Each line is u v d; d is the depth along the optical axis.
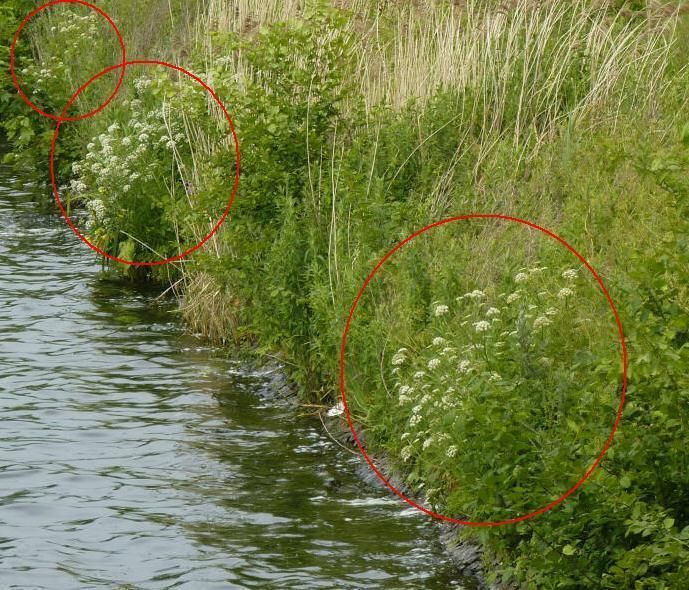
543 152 13.28
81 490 9.52
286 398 11.87
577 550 6.96
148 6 22.45
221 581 7.95
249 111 14.01
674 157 7.35
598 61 15.20
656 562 6.21
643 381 6.82
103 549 8.46
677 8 15.56
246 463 10.21
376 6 17.08
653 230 10.39
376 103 14.62
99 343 13.38
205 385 12.17
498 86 14.59
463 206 12.31
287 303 11.73
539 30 15.30
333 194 12.05
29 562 8.20
